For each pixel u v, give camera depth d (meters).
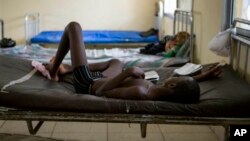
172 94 1.86
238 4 2.70
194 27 3.77
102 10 5.94
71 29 2.31
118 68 2.66
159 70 2.69
